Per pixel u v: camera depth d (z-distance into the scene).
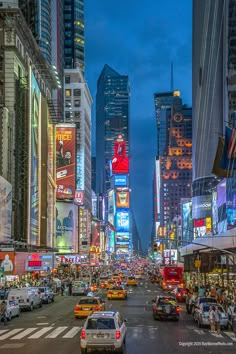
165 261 164.88
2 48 95.81
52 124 131.75
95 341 24.02
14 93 95.31
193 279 87.31
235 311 37.19
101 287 99.56
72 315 48.28
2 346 28.38
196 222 169.88
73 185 145.12
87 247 160.88
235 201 114.81
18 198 94.12
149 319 43.88
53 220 131.25
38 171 107.25
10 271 62.03
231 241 45.75
